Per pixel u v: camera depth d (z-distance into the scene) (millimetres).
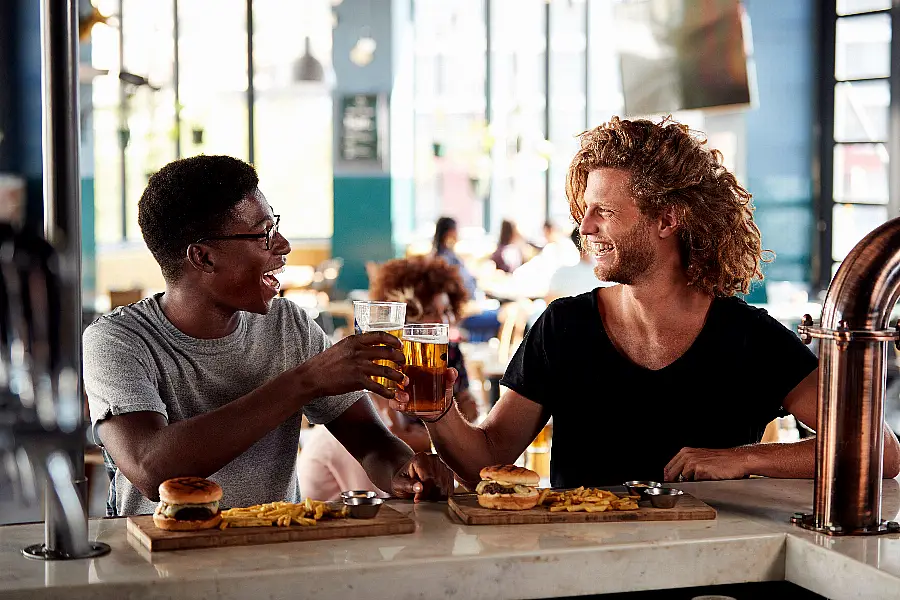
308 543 1215
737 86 7281
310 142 9172
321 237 9266
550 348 1852
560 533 1267
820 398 1307
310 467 2381
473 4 9453
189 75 8961
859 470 1281
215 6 8930
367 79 9117
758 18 8500
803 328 1329
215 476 1706
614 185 1712
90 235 7773
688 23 7480
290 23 9031
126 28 8609
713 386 1800
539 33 9469
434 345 1434
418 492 1590
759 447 1689
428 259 2703
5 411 1044
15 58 6730
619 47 8102
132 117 8414
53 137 1093
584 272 6188
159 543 1179
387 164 9156
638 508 1362
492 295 7781
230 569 1103
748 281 1837
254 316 1799
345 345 1435
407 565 1128
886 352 1291
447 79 9508
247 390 1773
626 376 1812
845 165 8422
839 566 1187
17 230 1044
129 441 1526
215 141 9078
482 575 1157
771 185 8625
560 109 9516
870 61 8141
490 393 4746
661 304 1785
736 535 1267
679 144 1705
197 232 1633
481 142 9359
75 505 1140
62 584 1052
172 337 1704
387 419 2625
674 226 1725
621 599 1228
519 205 9531
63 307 1049
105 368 1610
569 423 1877
